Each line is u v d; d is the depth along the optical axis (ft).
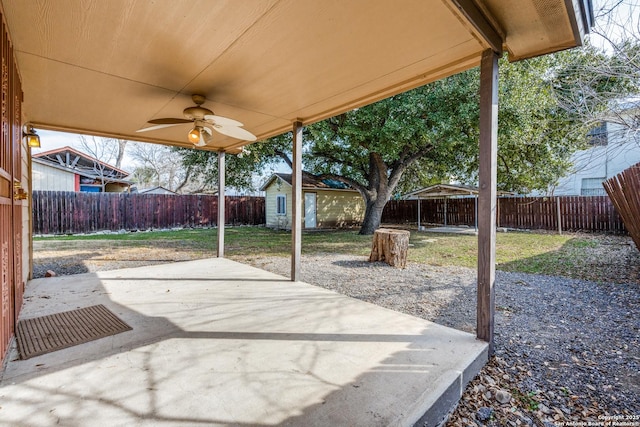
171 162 79.82
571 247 24.23
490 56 7.65
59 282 13.91
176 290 12.71
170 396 5.73
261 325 9.18
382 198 36.06
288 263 20.35
